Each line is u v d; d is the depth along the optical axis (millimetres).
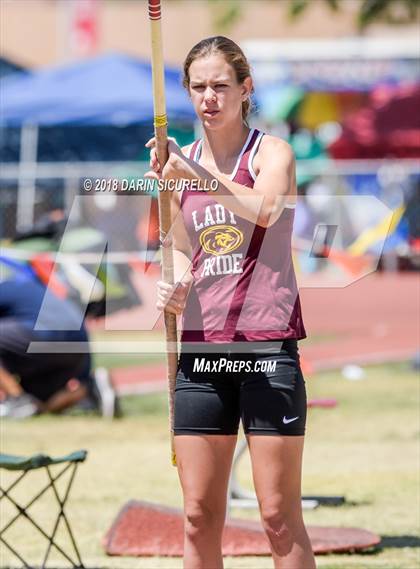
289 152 11586
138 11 79062
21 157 53688
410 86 56625
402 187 52219
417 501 19953
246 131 11805
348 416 27844
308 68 57344
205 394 11555
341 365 36312
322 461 23172
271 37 76750
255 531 17047
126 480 21750
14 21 76000
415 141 54938
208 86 11516
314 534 17281
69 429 26906
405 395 30828
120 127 56688
